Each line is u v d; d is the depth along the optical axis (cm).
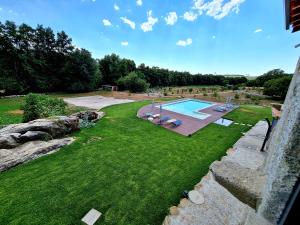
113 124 1275
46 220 443
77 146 882
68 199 516
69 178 618
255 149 911
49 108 1290
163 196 541
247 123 1434
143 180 618
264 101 2912
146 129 1192
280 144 161
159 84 4794
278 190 136
